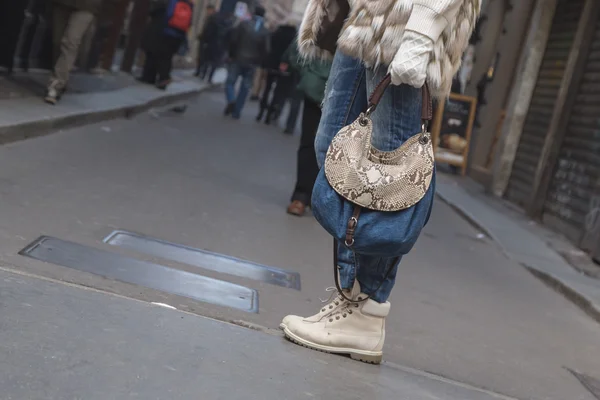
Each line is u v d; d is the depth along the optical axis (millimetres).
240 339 3631
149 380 2900
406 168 3303
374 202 3258
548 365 4867
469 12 3379
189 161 9461
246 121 17375
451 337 4941
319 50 4031
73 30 9531
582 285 7352
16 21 10492
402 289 5930
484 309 5957
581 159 10352
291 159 12273
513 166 13203
